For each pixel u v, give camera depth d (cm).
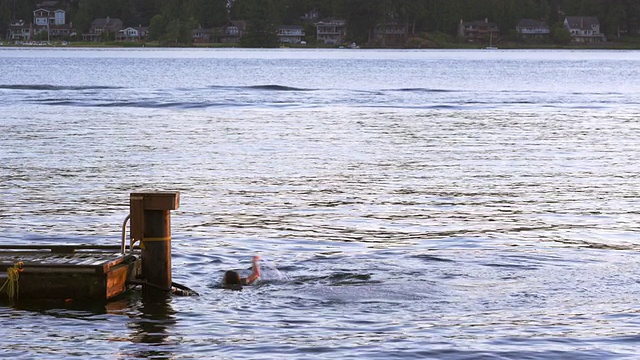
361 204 3000
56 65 17438
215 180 3500
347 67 17400
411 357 1510
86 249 2069
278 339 1602
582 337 1609
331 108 7250
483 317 1727
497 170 3844
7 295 1889
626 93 9644
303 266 2122
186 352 1543
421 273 2050
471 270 2081
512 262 2166
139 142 4800
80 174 3631
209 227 2594
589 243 2402
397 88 10381
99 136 5066
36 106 7225
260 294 1888
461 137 5172
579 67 18275
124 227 1969
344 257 2216
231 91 9425
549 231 2566
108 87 10006
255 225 2630
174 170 3766
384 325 1678
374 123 6003
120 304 1838
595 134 5381
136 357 1519
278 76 13575
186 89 9688
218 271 2086
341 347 1558
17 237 2436
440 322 1695
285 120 6184
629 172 3809
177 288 1933
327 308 1788
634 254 2264
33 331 1659
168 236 1939
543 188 3366
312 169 3834
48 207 2888
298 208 2914
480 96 8900
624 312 1755
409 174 3706
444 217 2778
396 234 2516
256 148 4569
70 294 1869
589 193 3256
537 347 1558
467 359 1500
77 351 1548
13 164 3900
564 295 1875
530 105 7731
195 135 5172
